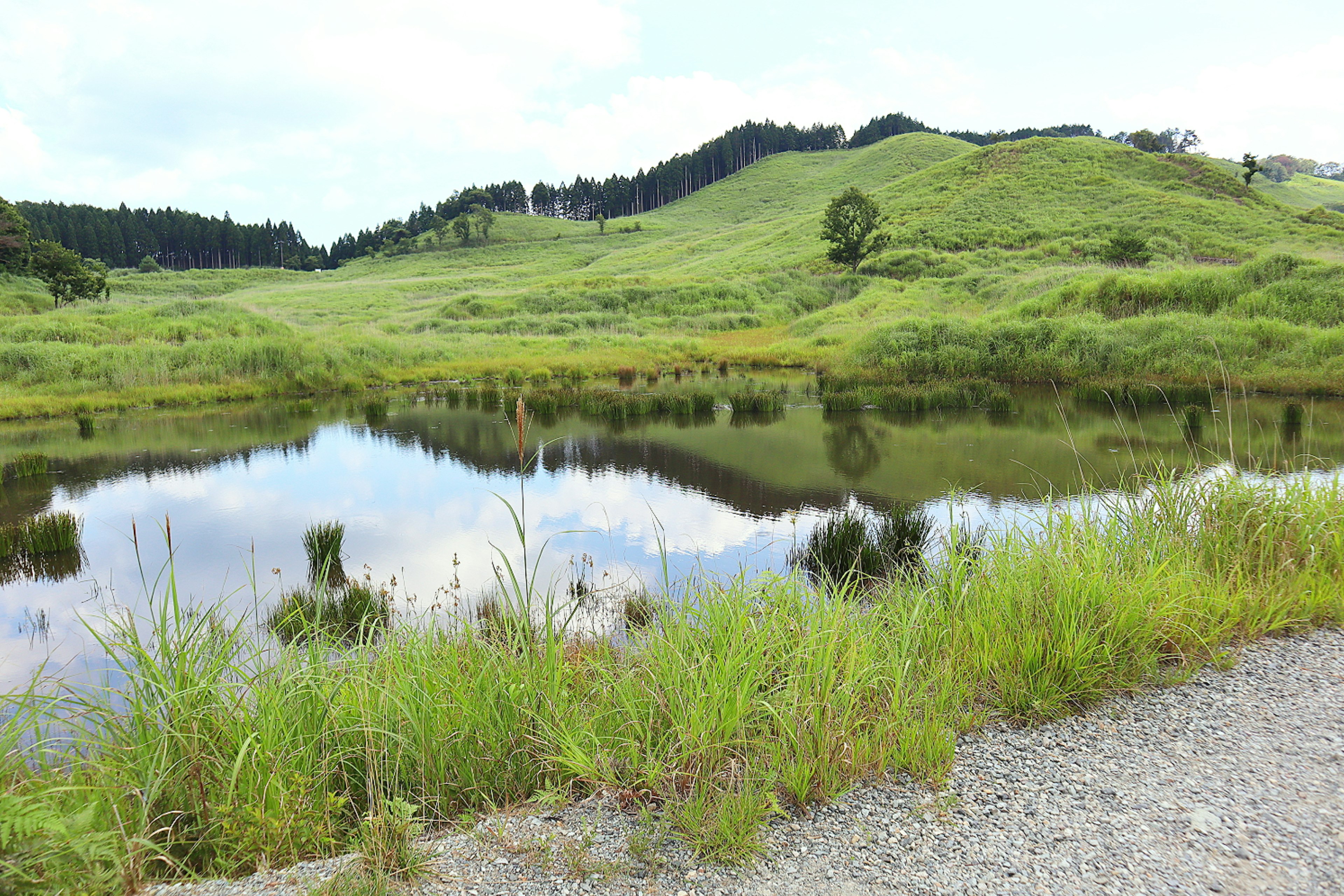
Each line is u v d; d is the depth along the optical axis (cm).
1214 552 421
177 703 233
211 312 3116
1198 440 1152
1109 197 5606
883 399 1634
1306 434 1077
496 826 224
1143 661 313
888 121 17125
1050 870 190
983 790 231
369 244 13275
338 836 226
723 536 726
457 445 1274
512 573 293
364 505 882
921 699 280
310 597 570
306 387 2155
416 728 254
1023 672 296
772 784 230
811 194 10675
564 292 4681
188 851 218
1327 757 242
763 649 276
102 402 1762
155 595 585
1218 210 5062
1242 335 1880
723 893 185
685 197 14900
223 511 856
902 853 200
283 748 238
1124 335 2022
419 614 531
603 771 242
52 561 677
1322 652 328
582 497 898
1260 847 197
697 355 3020
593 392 1866
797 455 1136
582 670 320
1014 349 2091
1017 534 461
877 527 715
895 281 4278
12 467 1107
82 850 178
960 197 6159
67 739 239
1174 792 226
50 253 4400
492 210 15175
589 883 191
